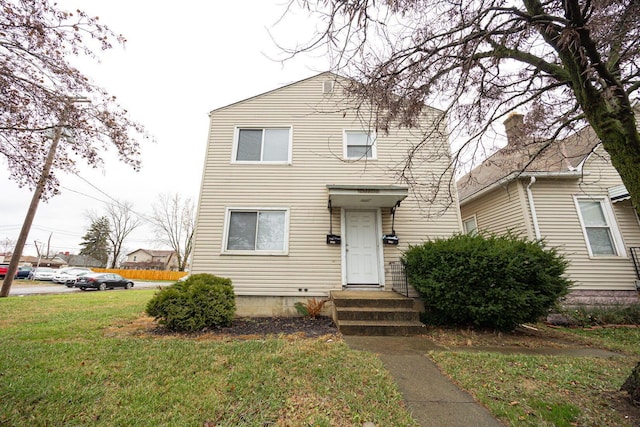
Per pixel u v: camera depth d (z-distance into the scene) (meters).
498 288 5.56
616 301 7.60
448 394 3.10
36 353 4.17
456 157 4.67
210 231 7.92
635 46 3.37
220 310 5.98
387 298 6.34
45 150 5.57
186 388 3.14
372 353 4.32
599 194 8.46
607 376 3.55
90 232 51.25
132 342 4.75
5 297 11.52
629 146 3.02
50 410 2.72
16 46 4.07
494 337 5.50
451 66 3.22
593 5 2.60
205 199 8.16
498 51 3.20
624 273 7.87
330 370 3.61
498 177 9.36
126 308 8.77
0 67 4.13
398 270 7.58
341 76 3.45
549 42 3.28
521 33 2.94
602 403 2.88
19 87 4.38
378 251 7.91
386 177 8.38
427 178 8.23
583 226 8.27
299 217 8.07
